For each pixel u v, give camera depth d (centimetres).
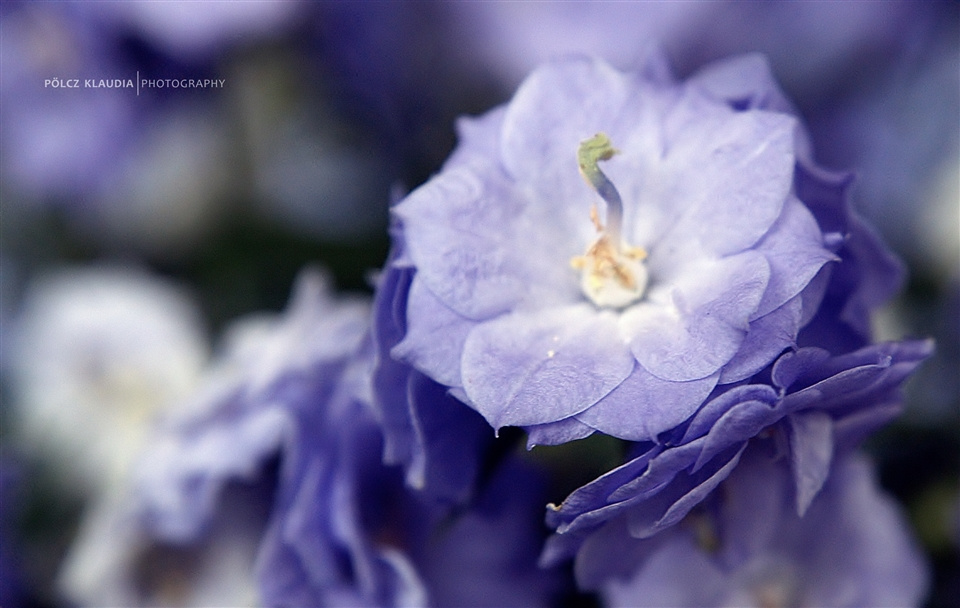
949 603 20
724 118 17
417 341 17
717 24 22
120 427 22
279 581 18
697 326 17
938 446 21
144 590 20
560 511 16
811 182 17
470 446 17
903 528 18
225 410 19
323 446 18
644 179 18
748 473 17
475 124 18
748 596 18
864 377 16
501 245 17
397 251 17
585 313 17
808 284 17
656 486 16
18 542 22
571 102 18
